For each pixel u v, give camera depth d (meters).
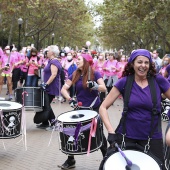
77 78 5.41
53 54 8.24
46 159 6.18
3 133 5.66
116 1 28.61
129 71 3.95
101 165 3.48
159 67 13.69
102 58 15.30
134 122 3.85
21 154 6.48
